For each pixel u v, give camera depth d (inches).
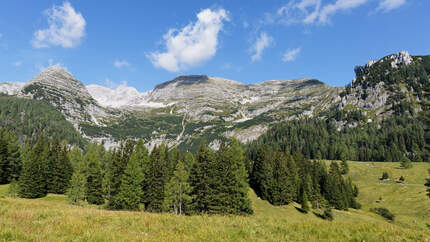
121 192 2261.3
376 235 520.4
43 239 413.1
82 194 2384.4
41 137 3631.9
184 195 2193.7
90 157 2915.8
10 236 416.8
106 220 624.4
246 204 2294.5
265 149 4175.7
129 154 2844.5
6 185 3139.8
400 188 4153.5
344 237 522.6
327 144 7568.9
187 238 471.5
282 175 3093.0
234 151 2640.3
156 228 557.3
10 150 3447.3
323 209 3046.3
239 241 468.4
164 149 3661.4
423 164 5260.8
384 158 6628.9
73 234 460.1
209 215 791.1
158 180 2427.4
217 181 2251.5
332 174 4190.5
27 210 724.7
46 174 3075.8
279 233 544.7
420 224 2797.7
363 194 4271.7
